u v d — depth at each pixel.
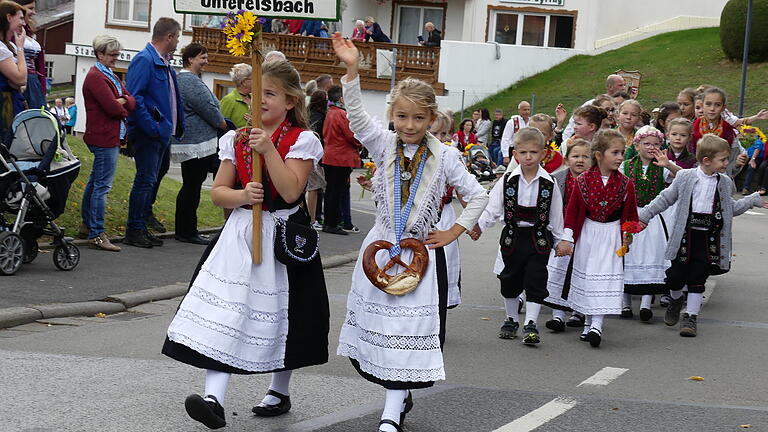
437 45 34.25
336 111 14.49
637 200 9.98
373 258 5.46
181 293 9.59
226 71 34.22
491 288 11.08
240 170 5.49
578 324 9.40
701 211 9.05
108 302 8.80
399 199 5.56
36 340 7.42
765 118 11.20
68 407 5.79
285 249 5.39
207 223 14.10
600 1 38.16
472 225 5.61
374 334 5.47
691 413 6.33
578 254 8.71
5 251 9.27
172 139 12.01
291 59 33.16
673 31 38.50
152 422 5.59
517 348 8.24
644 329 9.30
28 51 11.78
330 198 14.59
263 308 5.37
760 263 13.58
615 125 11.92
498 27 38.25
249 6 6.95
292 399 6.27
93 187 11.12
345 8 38.31
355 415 5.96
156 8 38.09
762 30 32.84
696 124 11.21
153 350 7.32
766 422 6.16
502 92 34.91
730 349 8.45
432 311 5.45
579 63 36.19
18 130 9.73
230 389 6.46
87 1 38.91
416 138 5.58
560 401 6.50
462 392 6.67
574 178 8.84
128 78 11.21
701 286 9.07
